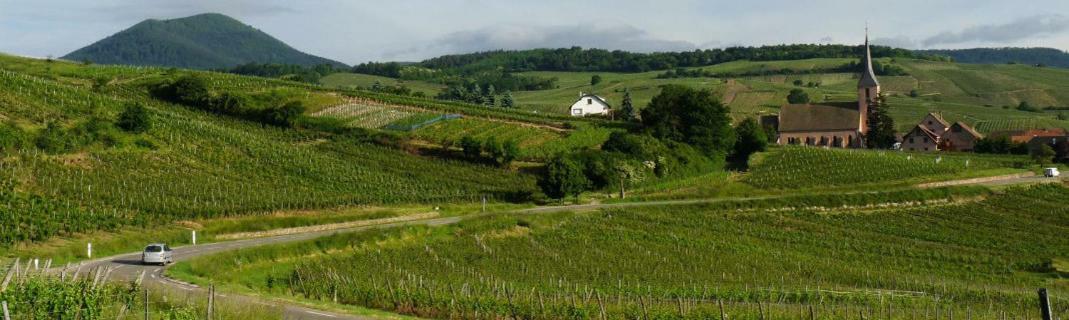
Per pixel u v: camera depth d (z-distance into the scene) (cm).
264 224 7506
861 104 17950
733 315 4306
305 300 4319
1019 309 5647
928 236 8644
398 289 4581
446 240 6931
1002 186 10869
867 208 9750
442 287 4884
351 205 8650
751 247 7675
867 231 8794
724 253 7338
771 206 9488
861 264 7400
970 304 5747
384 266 5822
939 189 10344
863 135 17838
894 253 7906
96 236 6706
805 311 4791
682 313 4278
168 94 13712
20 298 2889
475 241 6975
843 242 8219
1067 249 8306
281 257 5872
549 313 4178
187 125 10844
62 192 7631
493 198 9481
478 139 11669
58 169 8175
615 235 7638
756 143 13238
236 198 8344
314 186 9394
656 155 11269
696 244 7575
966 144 17638
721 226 8462
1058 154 15700
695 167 11850
